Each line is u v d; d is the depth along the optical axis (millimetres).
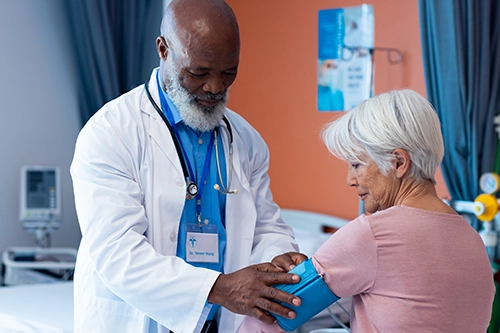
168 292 1410
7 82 3246
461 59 2670
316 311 1234
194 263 1651
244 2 3812
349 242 1168
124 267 1453
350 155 1226
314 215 3502
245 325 1343
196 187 1651
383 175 1198
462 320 1140
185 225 1654
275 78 3705
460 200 2756
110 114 1633
